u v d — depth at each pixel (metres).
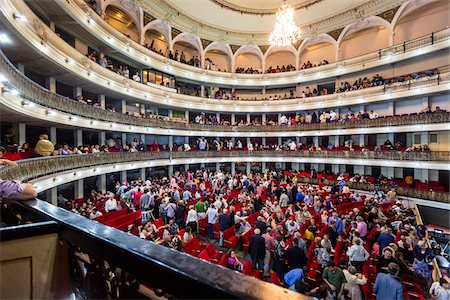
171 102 23.05
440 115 16.73
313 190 16.00
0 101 6.88
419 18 20.62
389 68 21.50
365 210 13.09
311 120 25.09
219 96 26.97
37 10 12.84
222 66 29.48
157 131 21.14
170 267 0.85
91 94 18.33
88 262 1.24
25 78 8.46
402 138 20.25
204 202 12.18
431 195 16.28
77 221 1.39
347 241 9.35
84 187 17.25
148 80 21.91
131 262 0.98
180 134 23.41
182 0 22.47
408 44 19.41
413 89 18.41
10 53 10.27
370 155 19.84
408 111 20.05
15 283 1.29
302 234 9.95
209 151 24.98
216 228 11.09
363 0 21.62
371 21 22.41
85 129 15.84
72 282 1.37
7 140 11.28
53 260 1.38
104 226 1.31
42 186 9.24
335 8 23.12
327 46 26.58
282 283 6.85
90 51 17.42
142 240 1.11
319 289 6.04
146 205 11.39
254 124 27.55
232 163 27.67
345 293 6.23
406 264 7.78
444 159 16.00
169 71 23.00
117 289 1.08
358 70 22.64
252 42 27.70
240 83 27.47
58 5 12.64
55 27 14.48
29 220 1.77
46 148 7.74
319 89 26.50
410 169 19.59
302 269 6.92
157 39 24.84
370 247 9.35
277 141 28.19
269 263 8.32
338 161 21.78
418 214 15.84
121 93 17.94
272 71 28.06
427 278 7.32
